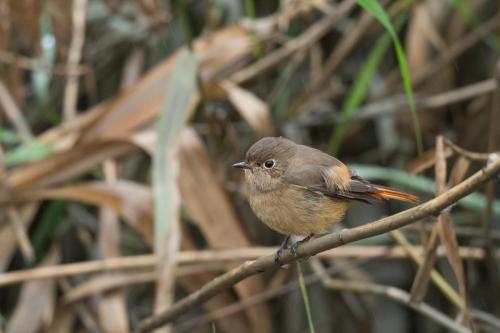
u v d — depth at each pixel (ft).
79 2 36.55
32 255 35.24
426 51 37.88
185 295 39.50
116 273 32.27
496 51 38.34
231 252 29.35
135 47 39.55
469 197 31.78
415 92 38.52
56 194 31.63
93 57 40.55
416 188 35.91
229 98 35.14
